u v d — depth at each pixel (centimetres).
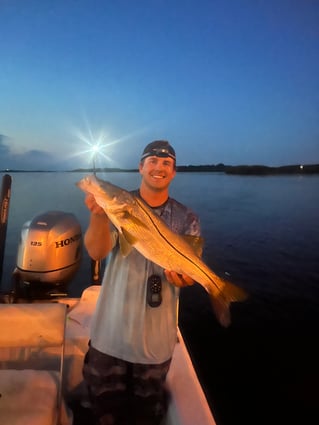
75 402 262
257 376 470
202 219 1664
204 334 582
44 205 1797
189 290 758
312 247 1127
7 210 374
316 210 1916
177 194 2988
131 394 208
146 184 218
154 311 203
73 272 372
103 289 214
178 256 210
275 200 2453
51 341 207
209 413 202
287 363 503
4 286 675
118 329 202
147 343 201
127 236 199
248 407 405
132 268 205
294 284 809
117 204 196
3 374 192
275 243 1185
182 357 257
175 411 204
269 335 584
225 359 509
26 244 345
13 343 204
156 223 207
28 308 214
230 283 225
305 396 429
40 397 179
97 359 208
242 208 2041
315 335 584
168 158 210
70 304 327
